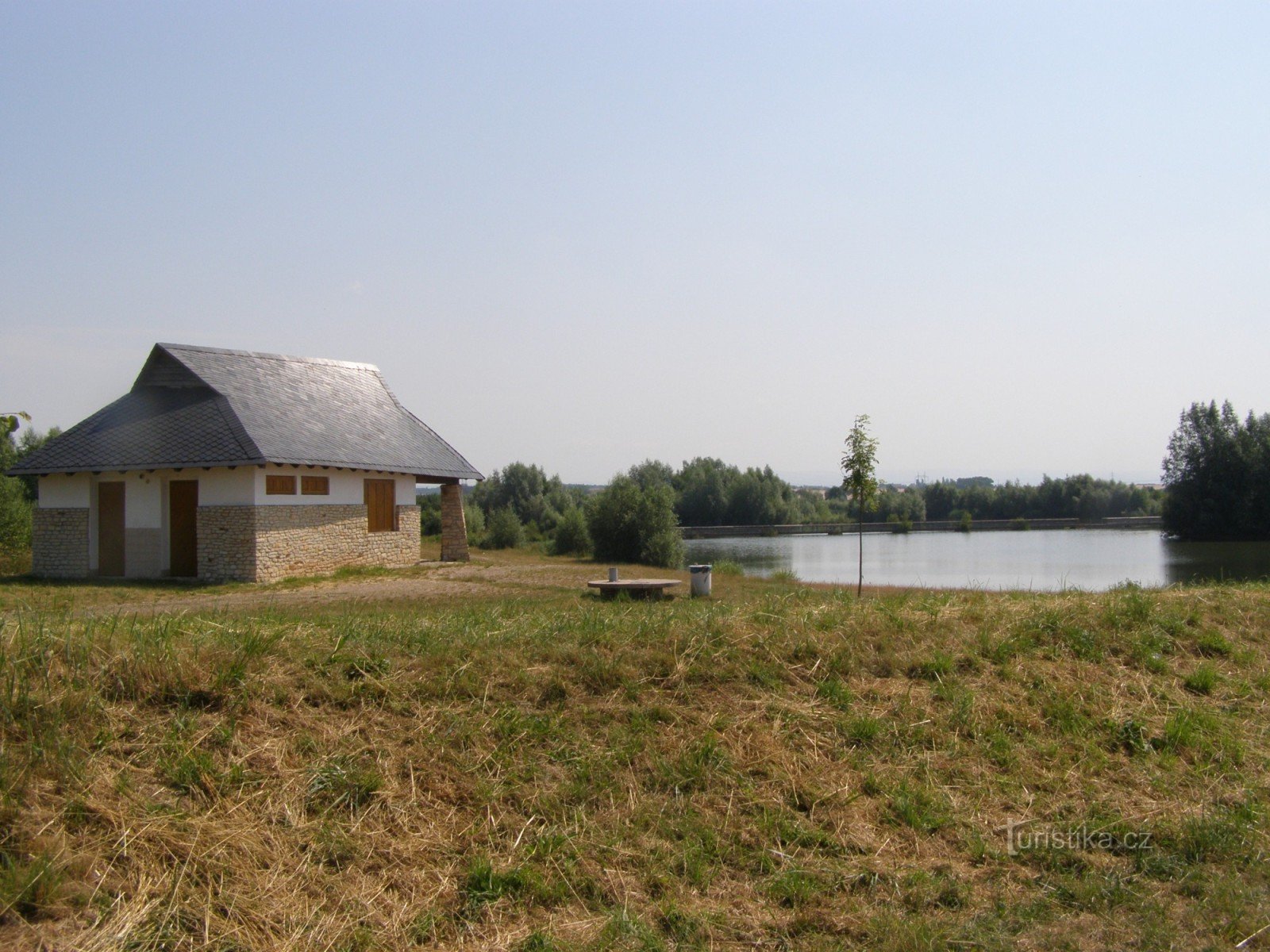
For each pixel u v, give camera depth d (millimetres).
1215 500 54250
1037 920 5477
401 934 5008
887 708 8305
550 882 5555
